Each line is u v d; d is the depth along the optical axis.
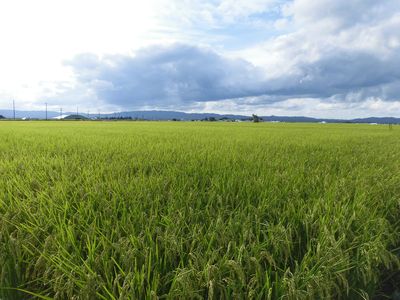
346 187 4.70
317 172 5.95
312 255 2.82
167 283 2.30
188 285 2.06
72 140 12.45
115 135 16.19
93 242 2.74
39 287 2.62
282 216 3.41
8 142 11.48
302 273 2.34
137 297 2.13
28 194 4.06
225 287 2.21
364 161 7.77
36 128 25.28
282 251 2.74
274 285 2.31
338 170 6.51
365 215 3.48
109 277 2.36
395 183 5.20
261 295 2.16
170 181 4.91
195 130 24.72
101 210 3.63
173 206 3.55
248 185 4.45
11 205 3.64
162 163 6.72
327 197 4.01
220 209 3.49
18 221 3.26
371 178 5.55
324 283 2.29
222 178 5.06
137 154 8.05
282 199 4.10
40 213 3.35
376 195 4.42
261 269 2.37
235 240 2.78
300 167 6.14
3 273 2.42
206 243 2.71
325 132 25.47
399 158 8.95
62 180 4.85
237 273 2.23
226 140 13.52
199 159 7.27
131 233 2.89
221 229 2.89
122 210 3.52
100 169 5.88
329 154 9.16
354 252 2.97
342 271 2.48
